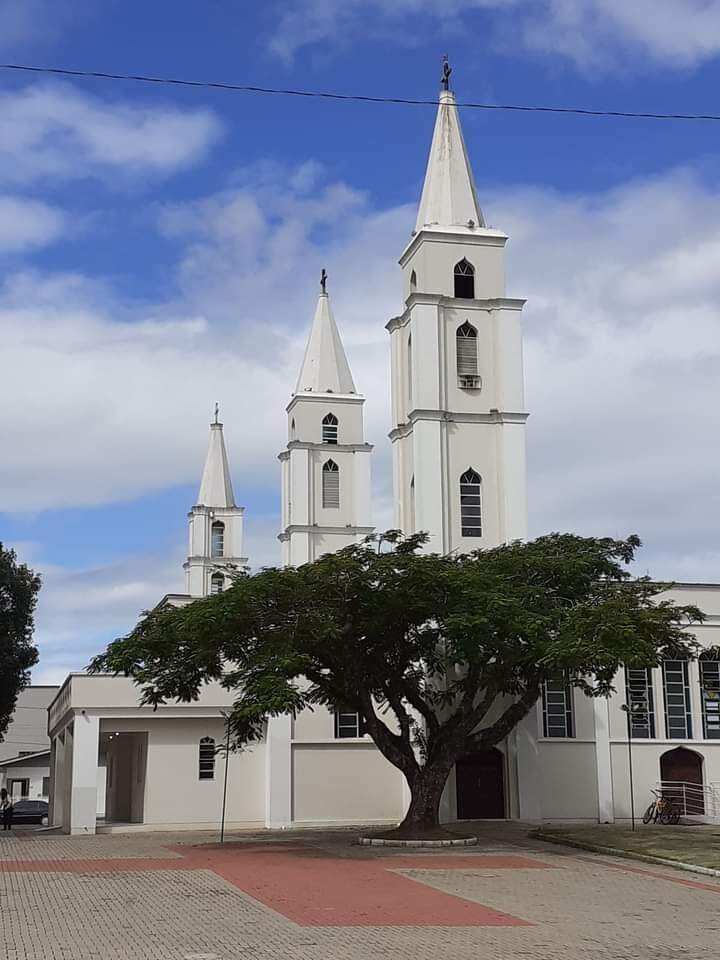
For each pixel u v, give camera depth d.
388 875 25.00
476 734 34.47
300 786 41.88
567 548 35.97
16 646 43.12
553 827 37.62
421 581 30.83
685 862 26.86
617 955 15.91
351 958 15.45
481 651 31.11
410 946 16.41
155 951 15.88
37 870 25.89
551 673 32.03
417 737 38.38
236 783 42.41
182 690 32.00
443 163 45.75
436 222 45.06
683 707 43.31
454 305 44.00
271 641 30.08
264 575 30.83
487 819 41.09
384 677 34.09
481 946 16.45
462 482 42.81
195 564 88.56
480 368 43.88
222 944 16.45
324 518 68.19
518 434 43.19
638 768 42.47
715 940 17.23
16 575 42.94
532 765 41.28
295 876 24.67
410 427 44.06
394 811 42.38
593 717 42.38
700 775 43.00
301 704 29.92
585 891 22.78
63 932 17.42
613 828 37.06
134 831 40.47
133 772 46.69
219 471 90.88
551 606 33.31
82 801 40.66
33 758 74.19
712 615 43.97
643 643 29.20
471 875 25.23
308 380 70.25
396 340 45.97
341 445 69.19
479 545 42.34
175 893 21.89
